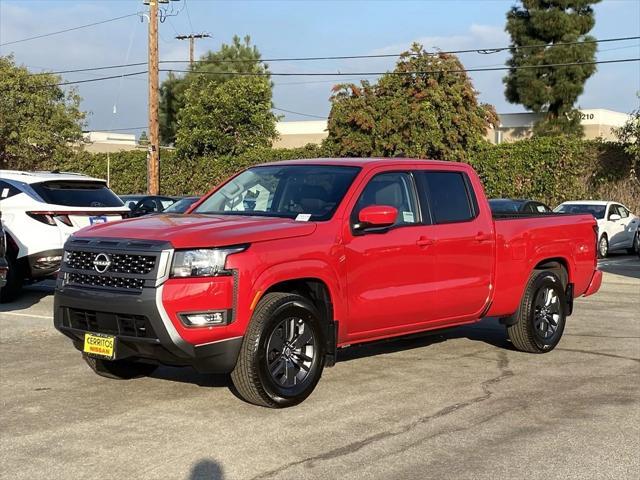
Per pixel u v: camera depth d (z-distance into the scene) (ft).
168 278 18.60
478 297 25.44
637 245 76.38
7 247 37.76
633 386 23.25
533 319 27.43
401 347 28.96
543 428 18.99
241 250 19.22
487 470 16.08
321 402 21.02
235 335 19.11
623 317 36.63
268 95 136.26
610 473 15.99
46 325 32.73
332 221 21.48
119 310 19.02
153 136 96.58
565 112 161.79
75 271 20.15
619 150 88.28
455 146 98.84
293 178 23.57
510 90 167.94
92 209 39.24
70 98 128.36
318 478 15.53
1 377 23.59
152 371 24.06
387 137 100.42
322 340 20.98
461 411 20.38
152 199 68.13
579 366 25.95
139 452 16.92
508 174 92.48
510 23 164.66
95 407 20.35
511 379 24.02
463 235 24.77
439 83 100.73
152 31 95.86
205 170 118.52
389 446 17.51
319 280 20.88
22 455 16.70
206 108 132.57
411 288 23.25
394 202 23.47
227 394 21.66
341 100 103.71
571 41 158.81
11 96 121.29
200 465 16.16
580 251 29.76
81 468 15.94
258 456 16.74
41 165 126.41
